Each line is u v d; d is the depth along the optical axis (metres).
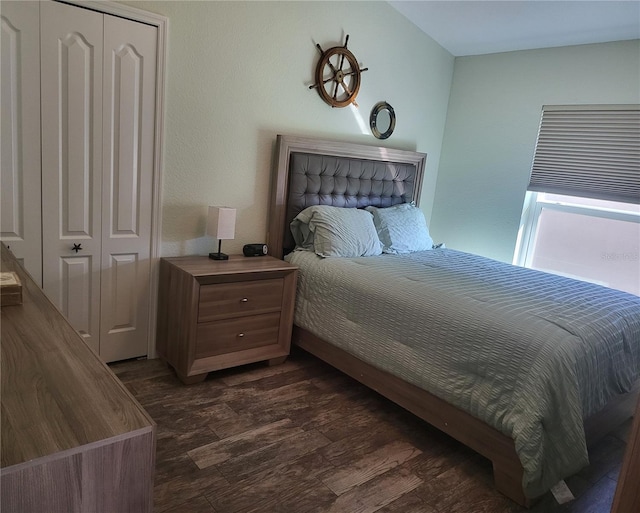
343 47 3.57
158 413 2.49
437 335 2.38
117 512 0.95
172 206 2.99
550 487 1.98
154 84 2.75
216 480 2.02
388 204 4.09
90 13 2.48
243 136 3.21
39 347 1.22
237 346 2.98
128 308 2.95
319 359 3.37
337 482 2.09
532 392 1.98
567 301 2.61
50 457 0.84
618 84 3.53
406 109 4.21
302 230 3.47
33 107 2.41
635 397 2.65
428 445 2.45
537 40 3.80
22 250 2.51
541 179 4.00
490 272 3.24
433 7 3.68
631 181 3.52
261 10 3.10
